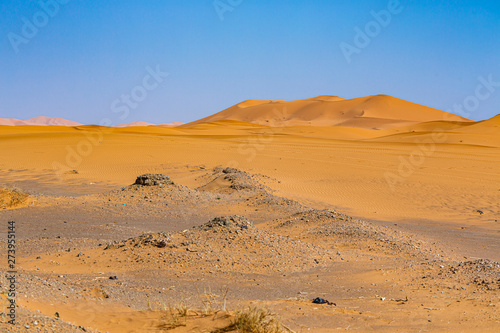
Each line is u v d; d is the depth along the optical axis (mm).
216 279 10562
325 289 9969
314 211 19969
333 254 13703
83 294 7953
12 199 21781
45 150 51875
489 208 27703
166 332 6141
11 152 50250
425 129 120812
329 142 72562
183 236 13492
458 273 10758
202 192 26703
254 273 11273
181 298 8555
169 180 26781
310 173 40688
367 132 112312
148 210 22422
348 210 26875
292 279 10836
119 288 9070
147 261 11680
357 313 7922
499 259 15312
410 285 10180
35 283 7707
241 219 14547
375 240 15945
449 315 7672
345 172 41312
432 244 17359
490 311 7621
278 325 6426
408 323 7273
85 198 24031
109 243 13859
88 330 5785
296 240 14820
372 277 11086
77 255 12438
